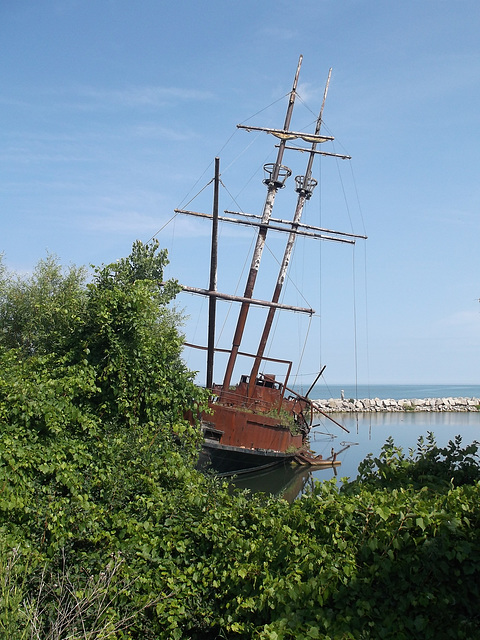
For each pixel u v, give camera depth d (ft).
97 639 20.24
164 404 43.06
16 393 29.84
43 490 26.37
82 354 40.86
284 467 93.50
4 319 70.08
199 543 25.18
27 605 21.21
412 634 20.21
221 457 78.69
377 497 23.68
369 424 168.96
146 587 22.94
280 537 23.44
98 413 39.68
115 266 49.42
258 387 103.04
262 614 22.22
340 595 21.25
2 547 22.39
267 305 94.89
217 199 69.77
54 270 74.43
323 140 113.50
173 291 59.93
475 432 137.39
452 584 20.93
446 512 21.75
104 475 27.73
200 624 23.03
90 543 24.64
